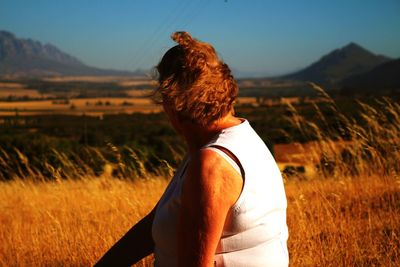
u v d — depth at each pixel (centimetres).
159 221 129
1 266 330
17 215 491
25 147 1319
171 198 125
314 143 529
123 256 167
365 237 315
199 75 122
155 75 131
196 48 124
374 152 470
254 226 121
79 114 13450
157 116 10581
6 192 632
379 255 288
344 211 395
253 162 120
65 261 321
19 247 351
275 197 126
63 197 497
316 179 495
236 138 121
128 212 414
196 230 113
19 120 9944
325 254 288
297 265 278
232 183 115
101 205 463
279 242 131
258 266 123
